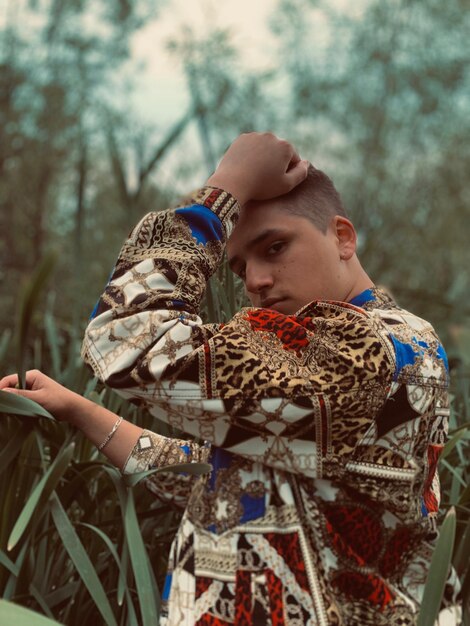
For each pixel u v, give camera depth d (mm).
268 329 1019
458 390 1728
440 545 919
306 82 7508
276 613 936
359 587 968
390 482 985
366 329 1002
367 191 7027
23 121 6594
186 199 1101
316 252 1098
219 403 983
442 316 2523
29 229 6281
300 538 958
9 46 6773
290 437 976
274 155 1105
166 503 1134
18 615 770
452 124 7547
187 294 1047
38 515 1048
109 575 1188
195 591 972
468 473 1520
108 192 5848
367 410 979
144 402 1021
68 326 2004
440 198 7031
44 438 1154
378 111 7555
